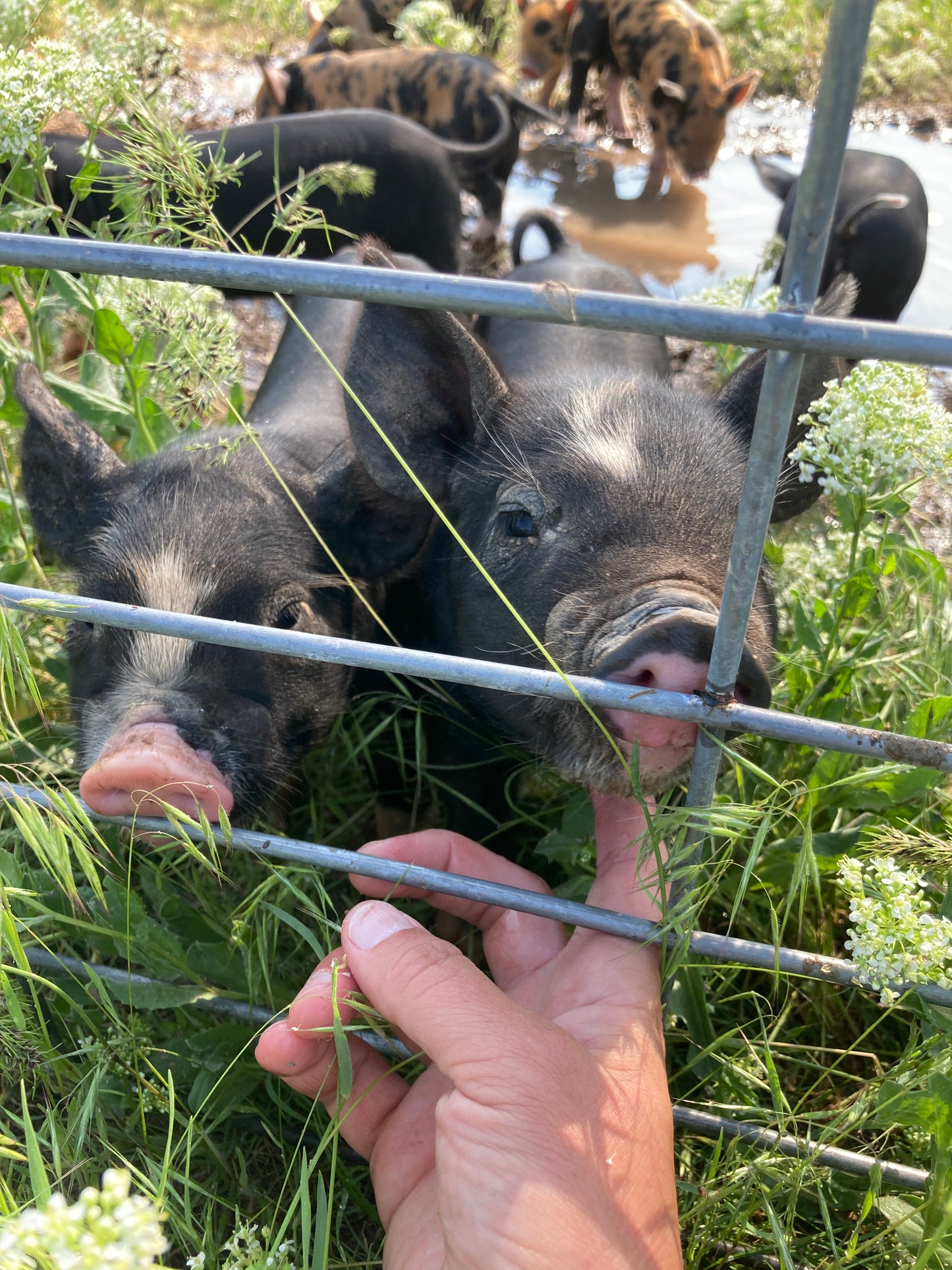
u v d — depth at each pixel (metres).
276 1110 0.35
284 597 0.43
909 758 0.24
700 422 0.40
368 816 0.54
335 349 0.63
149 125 0.45
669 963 0.29
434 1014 0.25
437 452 0.43
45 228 0.48
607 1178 0.23
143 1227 0.17
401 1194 0.28
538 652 0.36
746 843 0.41
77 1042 0.34
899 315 0.93
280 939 0.41
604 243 1.05
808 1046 0.38
